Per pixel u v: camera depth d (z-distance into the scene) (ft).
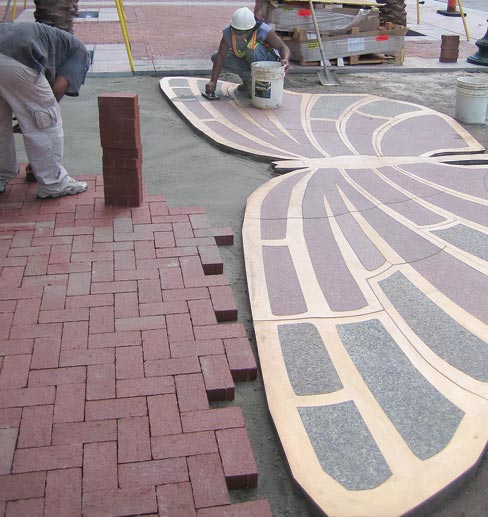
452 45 34.45
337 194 17.43
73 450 8.46
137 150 15.26
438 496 8.18
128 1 60.23
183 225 14.98
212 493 7.95
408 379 10.28
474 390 10.07
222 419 9.10
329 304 12.30
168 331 10.99
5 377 9.74
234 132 22.16
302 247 14.46
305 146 21.20
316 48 31.76
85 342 10.62
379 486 8.25
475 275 13.55
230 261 14.02
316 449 8.84
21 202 15.89
